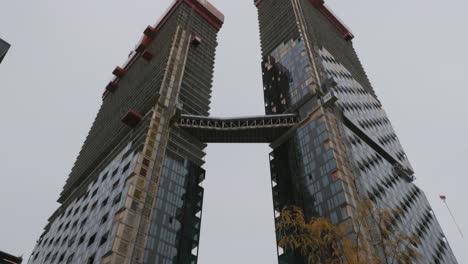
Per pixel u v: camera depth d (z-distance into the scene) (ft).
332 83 360.28
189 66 414.82
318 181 277.85
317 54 411.13
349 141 316.60
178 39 431.84
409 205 335.47
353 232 217.77
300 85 373.61
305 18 478.18
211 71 440.45
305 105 347.56
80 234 281.13
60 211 375.86
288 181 315.17
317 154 295.07
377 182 308.60
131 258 221.05
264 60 461.78
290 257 259.80
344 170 275.18
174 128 332.39
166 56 398.42
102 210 271.90
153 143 294.25
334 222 240.32
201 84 408.05
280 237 279.49
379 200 288.10
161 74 371.97
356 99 415.03
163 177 284.00
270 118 345.92
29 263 347.15
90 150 416.67
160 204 265.95
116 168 307.37
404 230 287.48
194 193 301.43
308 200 275.39
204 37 475.31
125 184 264.52
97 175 343.87
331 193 260.83
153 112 321.32
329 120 318.45
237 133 348.18
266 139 356.59
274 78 422.41
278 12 512.63
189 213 284.20
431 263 290.56
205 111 385.91
